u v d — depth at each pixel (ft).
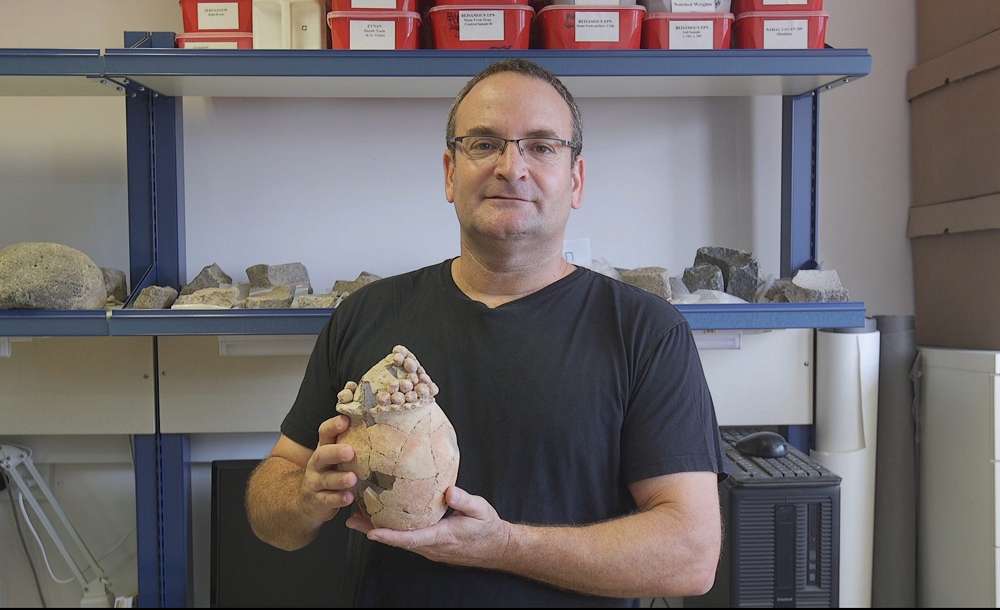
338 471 3.17
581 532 3.41
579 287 3.91
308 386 4.14
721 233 6.49
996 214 5.67
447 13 5.09
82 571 6.39
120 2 6.17
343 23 5.06
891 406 5.96
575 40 5.10
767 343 6.13
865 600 5.90
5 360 5.79
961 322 6.11
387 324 3.98
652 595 3.50
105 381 5.85
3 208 6.20
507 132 3.59
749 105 6.44
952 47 6.14
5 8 6.12
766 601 5.02
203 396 5.90
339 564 5.82
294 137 6.31
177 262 5.88
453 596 3.63
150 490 5.93
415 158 6.37
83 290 4.97
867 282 6.59
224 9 5.31
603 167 6.44
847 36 6.53
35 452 6.25
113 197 6.24
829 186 6.61
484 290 3.91
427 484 3.08
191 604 6.28
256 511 3.87
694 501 3.54
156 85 5.47
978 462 5.43
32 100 6.17
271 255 6.35
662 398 3.67
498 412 3.66
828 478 5.05
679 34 5.16
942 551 5.78
